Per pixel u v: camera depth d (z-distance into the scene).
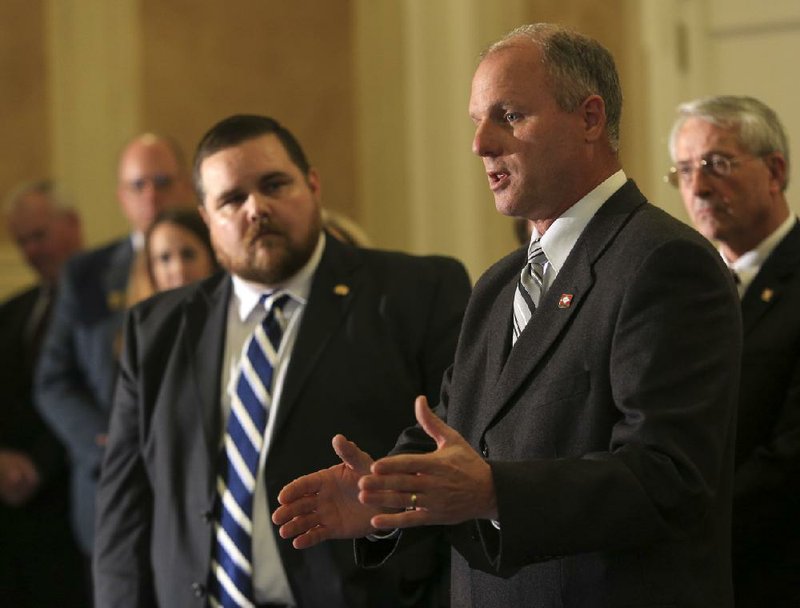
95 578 3.82
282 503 2.53
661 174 6.50
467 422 2.72
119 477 3.79
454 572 2.78
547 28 2.59
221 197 3.57
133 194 5.85
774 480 3.35
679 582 2.37
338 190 7.28
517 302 2.69
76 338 5.58
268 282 3.60
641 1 6.52
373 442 3.50
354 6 7.29
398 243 7.17
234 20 7.32
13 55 7.27
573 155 2.55
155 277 4.77
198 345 3.69
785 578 3.44
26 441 6.14
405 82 7.11
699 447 2.27
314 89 7.32
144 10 7.29
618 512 2.22
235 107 7.32
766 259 3.66
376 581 3.44
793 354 3.51
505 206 2.59
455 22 6.92
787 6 6.38
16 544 6.13
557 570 2.46
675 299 2.35
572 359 2.46
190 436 3.59
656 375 2.31
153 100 7.28
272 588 3.44
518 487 2.21
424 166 6.99
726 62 6.49
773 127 3.71
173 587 3.55
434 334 3.60
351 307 3.62
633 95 6.54
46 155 7.26
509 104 2.54
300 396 3.52
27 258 6.36
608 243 2.52
